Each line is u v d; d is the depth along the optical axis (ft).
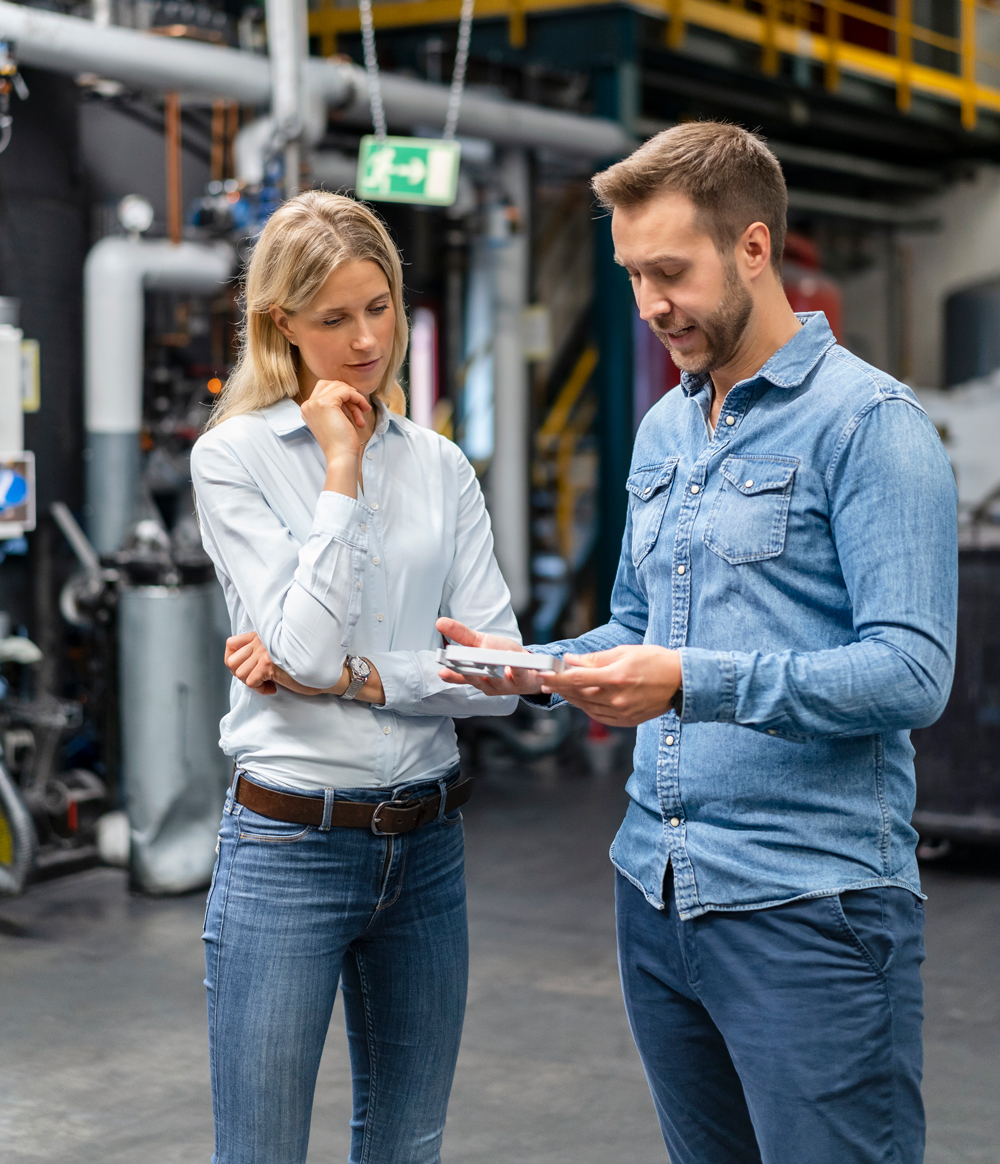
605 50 22.95
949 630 4.52
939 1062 10.34
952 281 37.68
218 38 17.51
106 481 16.57
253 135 17.34
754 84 26.81
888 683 4.39
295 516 5.44
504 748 22.33
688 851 4.92
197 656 14.62
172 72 16.11
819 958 4.70
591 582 28.99
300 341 5.39
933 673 4.44
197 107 19.43
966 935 13.35
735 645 4.84
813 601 4.77
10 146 16.33
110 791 16.05
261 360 5.52
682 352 4.89
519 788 19.94
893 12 31.86
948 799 15.55
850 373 4.74
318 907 5.32
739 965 4.82
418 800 5.49
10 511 14.39
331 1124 9.48
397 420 5.70
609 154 23.03
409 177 16.92
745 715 4.46
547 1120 9.43
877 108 29.45
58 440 16.96
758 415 4.88
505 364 22.99
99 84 17.54
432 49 24.22
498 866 15.90
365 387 5.46
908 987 4.83
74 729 16.25
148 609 14.37
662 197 4.64
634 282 4.85
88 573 15.75
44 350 16.76
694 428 5.18
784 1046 4.73
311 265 5.20
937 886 15.05
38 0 16.67
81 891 14.94
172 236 17.20
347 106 18.34
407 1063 5.74
